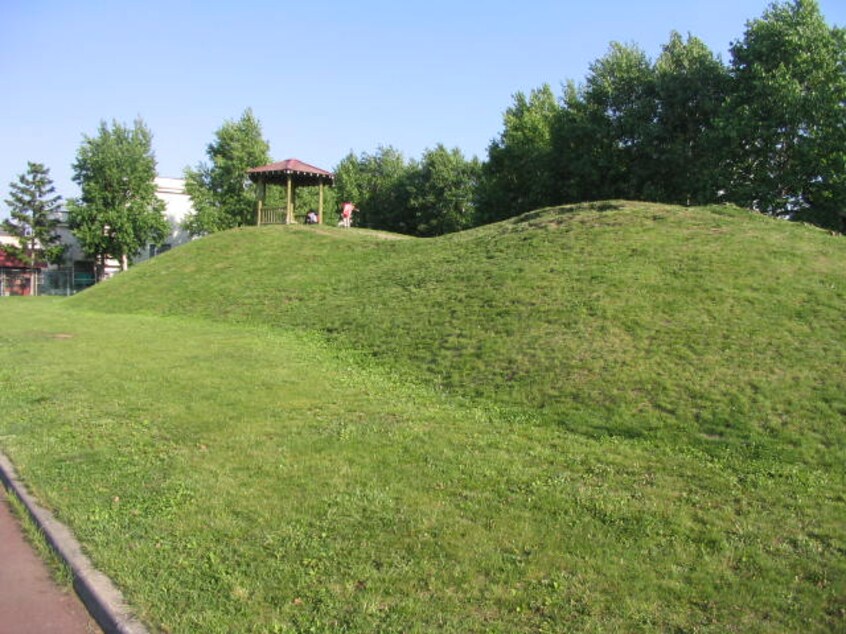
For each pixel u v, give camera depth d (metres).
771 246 13.35
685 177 35.66
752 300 10.76
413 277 17.45
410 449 6.93
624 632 3.78
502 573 4.40
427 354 11.41
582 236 16.05
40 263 57.56
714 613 3.98
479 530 5.02
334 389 9.85
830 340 9.17
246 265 24.88
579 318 11.06
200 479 6.14
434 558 4.59
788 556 4.68
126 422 8.15
